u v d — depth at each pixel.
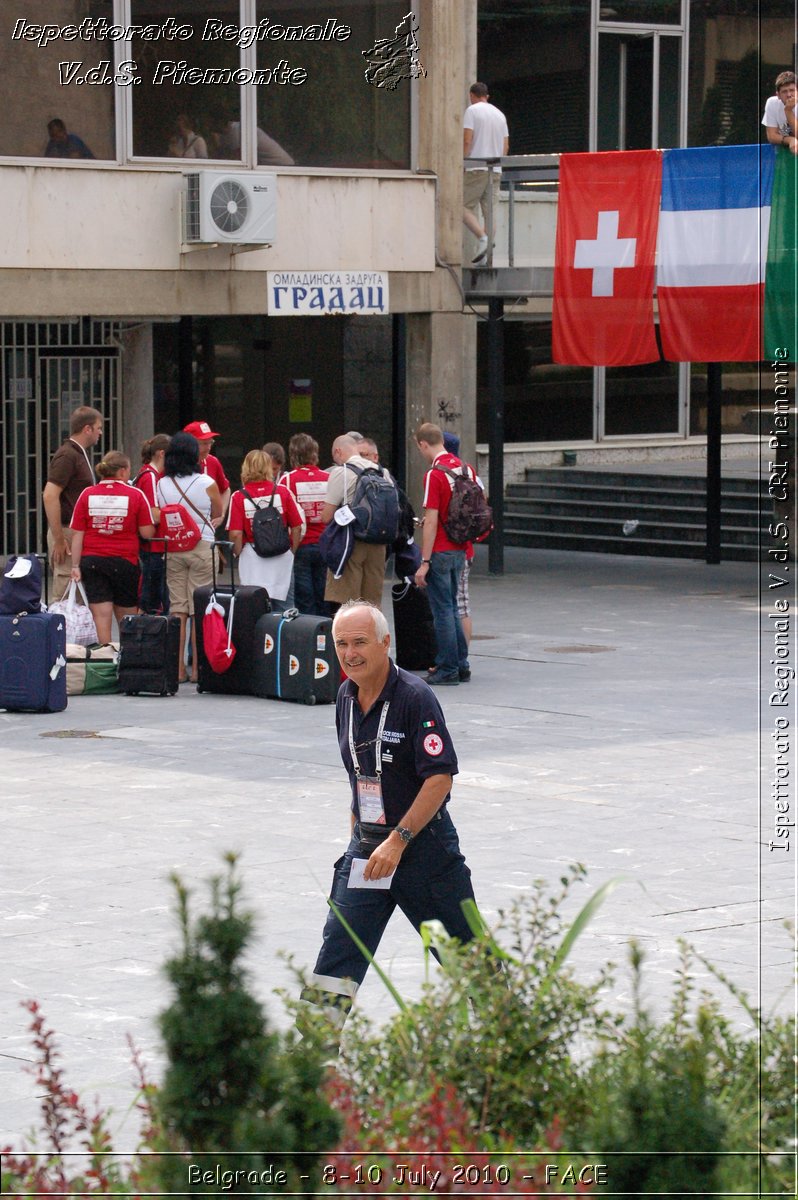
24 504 25.22
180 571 17.86
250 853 10.90
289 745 14.66
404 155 25.89
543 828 11.55
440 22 25.66
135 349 25.88
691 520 29.97
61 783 13.11
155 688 17.28
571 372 34.47
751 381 35.94
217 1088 4.30
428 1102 4.82
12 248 22.70
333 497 17.09
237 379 32.53
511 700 16.61
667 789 12.80
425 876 6.99
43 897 9.90
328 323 32.97
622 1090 4.54
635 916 9.42
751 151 22.94
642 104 34.72
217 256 24.06
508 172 25.77
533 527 31.97
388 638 7.01
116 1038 7.59
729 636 20.88
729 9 35.12
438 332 26.19
